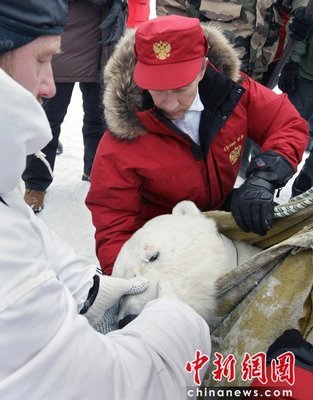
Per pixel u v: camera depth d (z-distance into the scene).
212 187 1.31
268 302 0.93
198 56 1.10
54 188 2.54
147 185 1.29
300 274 0.91
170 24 1.08
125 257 1.02
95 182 1.26
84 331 0.60
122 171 1.22
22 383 0.53
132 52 1.15
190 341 0.75
